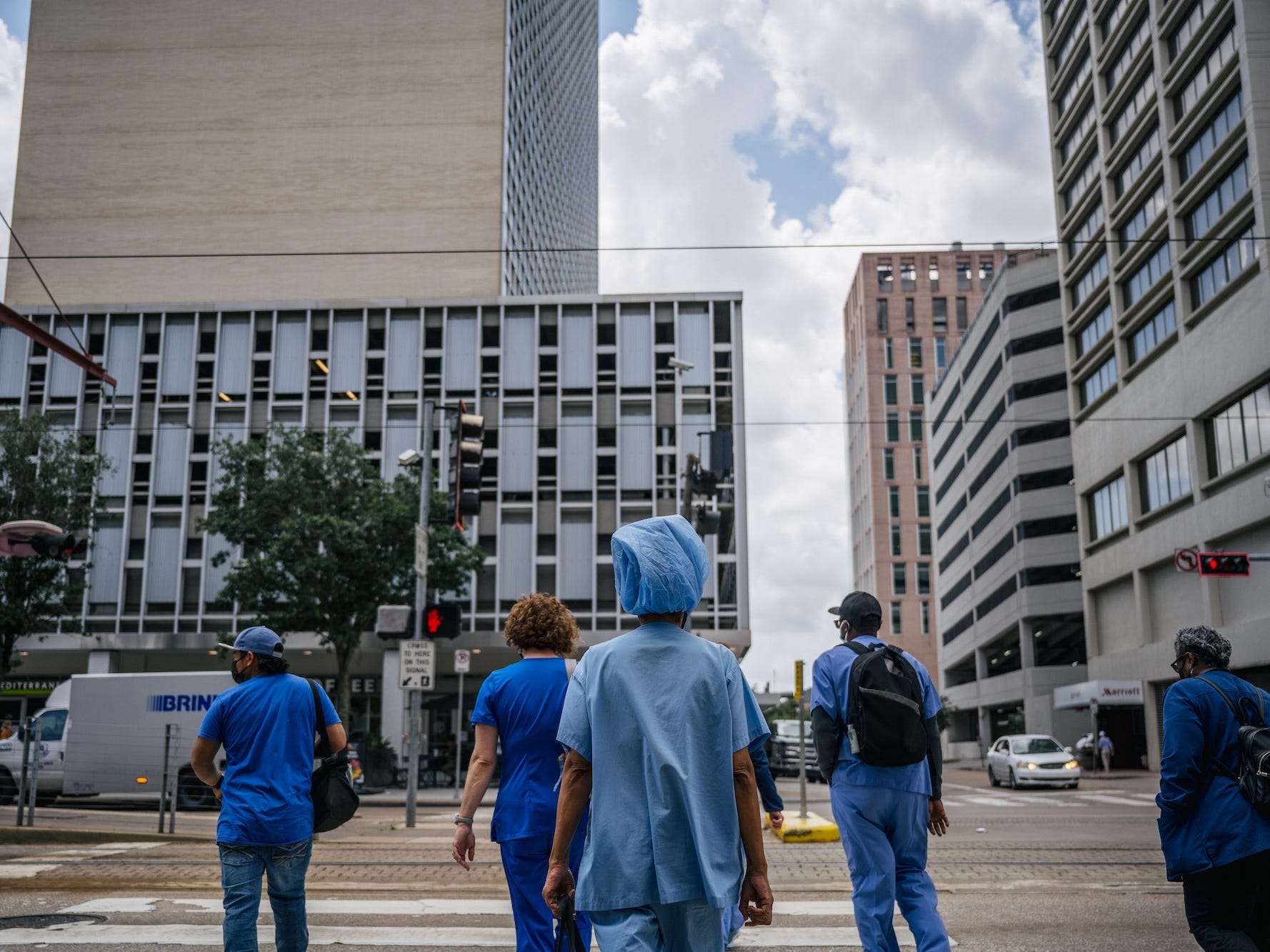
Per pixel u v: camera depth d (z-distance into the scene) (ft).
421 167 176.24
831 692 15.94
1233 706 13.89
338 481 107.04
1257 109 108.78
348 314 146.30
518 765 13.65
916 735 15.24
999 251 356.38
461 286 172.65
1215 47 119.34
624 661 9.76
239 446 107.45
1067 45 168.45
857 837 15.49
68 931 21.91
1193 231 124.67
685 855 9.18
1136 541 139.64
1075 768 90.17
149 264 174.29
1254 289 108.99
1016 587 196.24
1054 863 34.04
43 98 180.14
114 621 137.59
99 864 33.06
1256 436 110.93
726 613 133.08
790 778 117.50
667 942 9.32
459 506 49.93
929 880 15.83
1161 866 33.01
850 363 394.93
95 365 55.01
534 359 142.82
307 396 143.74
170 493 141.79
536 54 227.81
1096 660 154.30
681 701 9.55
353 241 174.60
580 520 138.10
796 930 22.26
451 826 50.44
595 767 9.57
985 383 220.43
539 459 140.15
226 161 177.37
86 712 64.39
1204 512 120.67
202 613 137.90
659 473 138.72
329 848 38.93
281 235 175.11
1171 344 128.98
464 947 20.71
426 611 51.70
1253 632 110.83
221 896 26.50
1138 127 136.56
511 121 188.03
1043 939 20.85
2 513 101.19
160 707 64.23
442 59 179.63
